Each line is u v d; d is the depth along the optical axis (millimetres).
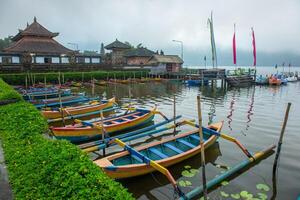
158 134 16375
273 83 52281
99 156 12773
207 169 11383
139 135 14312
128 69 60375
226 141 15000
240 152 13391
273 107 27094
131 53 73875
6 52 47594
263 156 12539
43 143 7840
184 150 12547
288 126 18797
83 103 27391
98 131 15031
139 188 9891
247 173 10906
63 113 19609
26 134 9242
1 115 12469
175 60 70375
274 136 16250
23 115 11398
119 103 29453
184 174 10703
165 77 60438
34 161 6652
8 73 43719
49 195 5152
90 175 5535
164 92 40000
